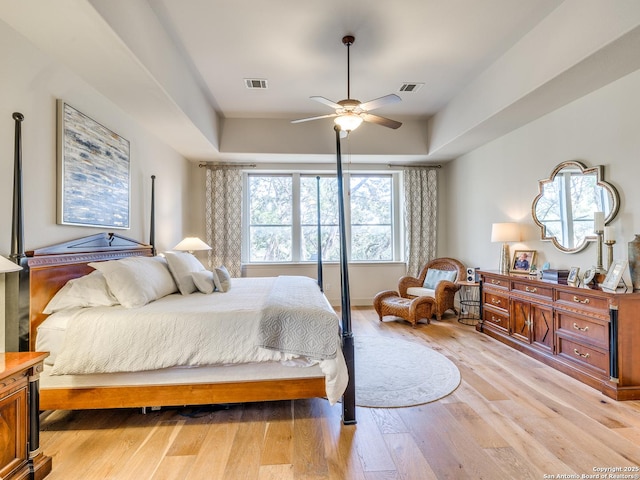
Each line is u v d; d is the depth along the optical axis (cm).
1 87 185
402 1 244
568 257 323
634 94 256
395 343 360
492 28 279
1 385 143
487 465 167
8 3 168
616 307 231
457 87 394
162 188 413
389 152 505
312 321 201
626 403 227
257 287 325
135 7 222
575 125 309
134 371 192
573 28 240
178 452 180
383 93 404
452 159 545
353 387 205
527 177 374
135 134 340
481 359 312
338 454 177
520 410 219
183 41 292
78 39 201
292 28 275
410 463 169
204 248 424
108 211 286
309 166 566
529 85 287
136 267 251
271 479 159
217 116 467
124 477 161
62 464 170
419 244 570
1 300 189
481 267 470
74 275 237
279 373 203
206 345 196
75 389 195
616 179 271
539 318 310
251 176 577
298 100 422
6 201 189
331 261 579
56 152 226
